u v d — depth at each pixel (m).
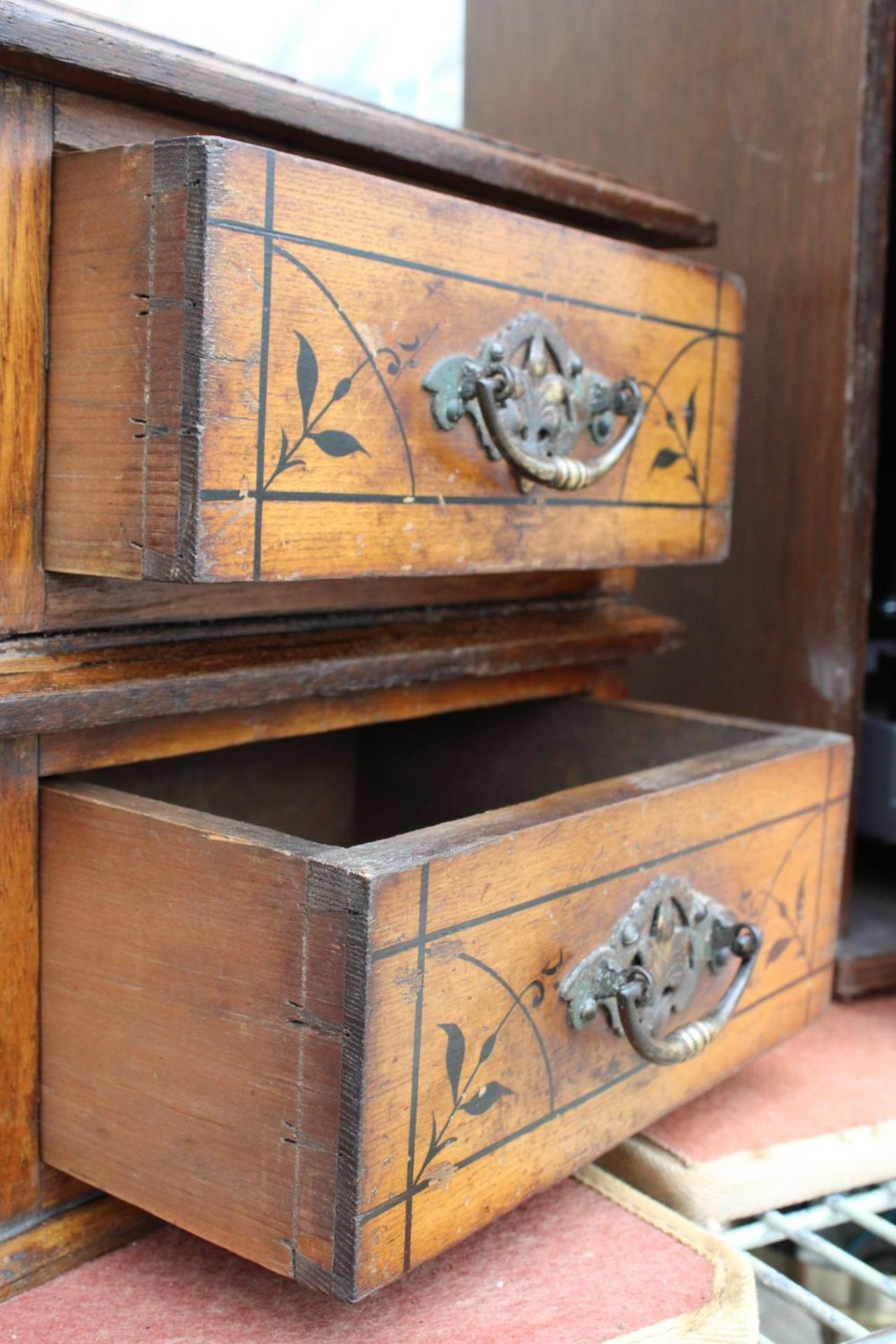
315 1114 0.55
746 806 0.79
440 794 1.03
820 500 1.07
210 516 0.56
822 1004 0.91
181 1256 0.69
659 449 0.85
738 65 1.12
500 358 0.70
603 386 0.78
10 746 0.63
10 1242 0.65
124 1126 0.63
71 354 0.60
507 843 0.60
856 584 1.06
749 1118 0.85
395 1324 0.62
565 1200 0.75
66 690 0.61
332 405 0.61
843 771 0.89
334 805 1.05
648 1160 0.79
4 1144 0.65
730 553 1.15
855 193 1.03
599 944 0.67
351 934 0.53
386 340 0.63
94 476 0.60
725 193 1.13
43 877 0.65
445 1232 0.59
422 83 1.39
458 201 0.66
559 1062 0.66
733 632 1.15
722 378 0.90
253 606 0.73
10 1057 0.65
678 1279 0.67
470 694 0.89
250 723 0.74
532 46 1.32
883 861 1.36
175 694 0.65
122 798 0.63
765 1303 0.98
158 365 0.56
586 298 0.76
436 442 0.67
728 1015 0.74
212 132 0.67
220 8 1.19
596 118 1.26
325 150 0.72
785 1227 0.79
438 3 1.38
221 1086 0.58
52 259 0.60
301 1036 0.55
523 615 0.94
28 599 0.62
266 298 0.57
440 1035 0.57
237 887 0.57
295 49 1.26
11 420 0.60
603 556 0.81
